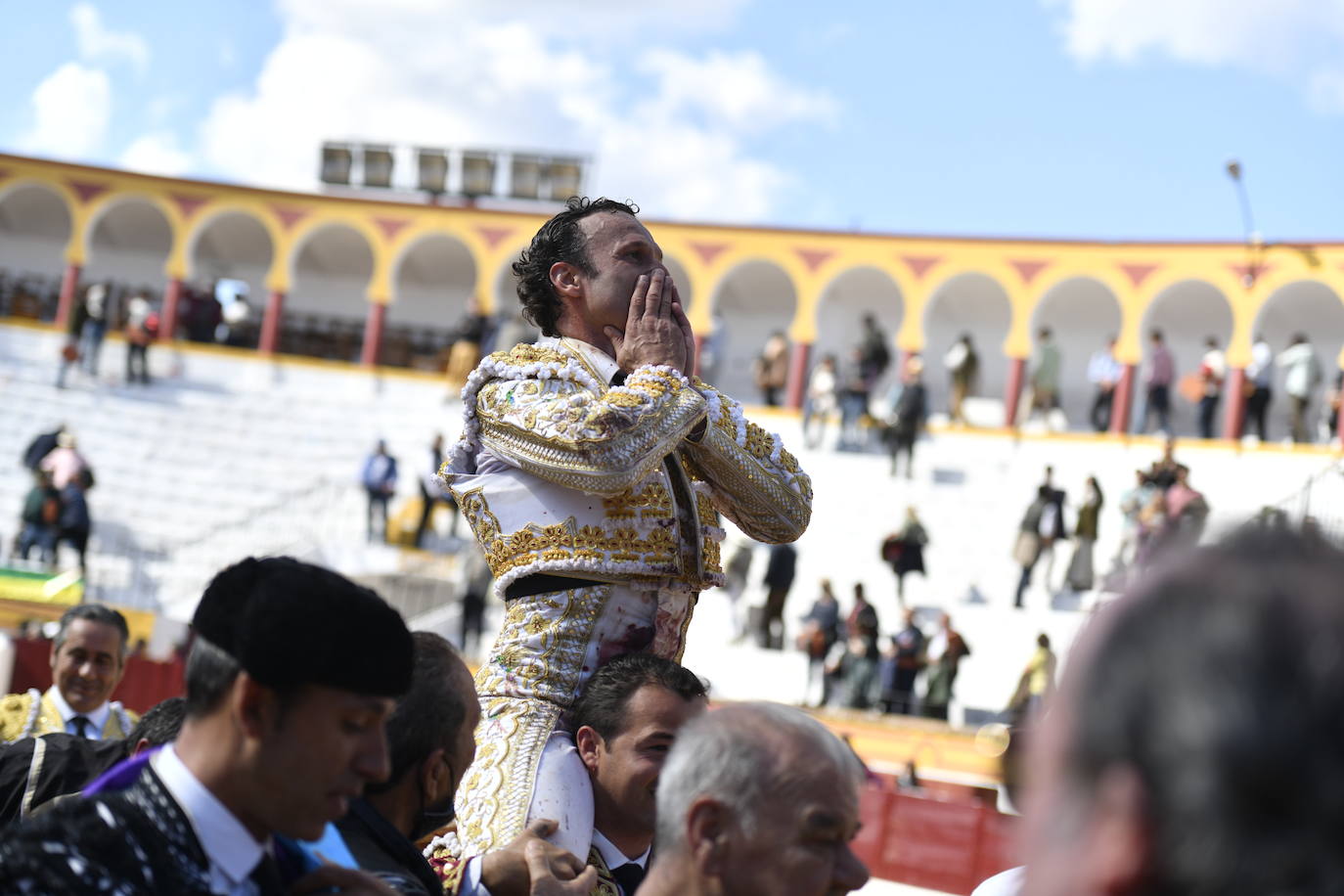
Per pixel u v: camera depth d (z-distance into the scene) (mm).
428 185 35281
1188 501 18828
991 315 31844
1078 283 30516
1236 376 27797
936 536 25203
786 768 2084
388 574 23250
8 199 33719
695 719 2209
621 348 3047
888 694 18000
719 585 3170
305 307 34781
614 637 3039
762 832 2068
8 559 24578
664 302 3049
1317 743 892
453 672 2979
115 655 6152
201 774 2059
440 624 21641
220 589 2096
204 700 2070
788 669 19438
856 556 24953
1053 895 998
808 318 30859
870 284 32312
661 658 3033
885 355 27016
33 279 34156
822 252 30984
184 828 2025
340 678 2031
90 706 6137
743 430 3109
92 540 26094
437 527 25578
